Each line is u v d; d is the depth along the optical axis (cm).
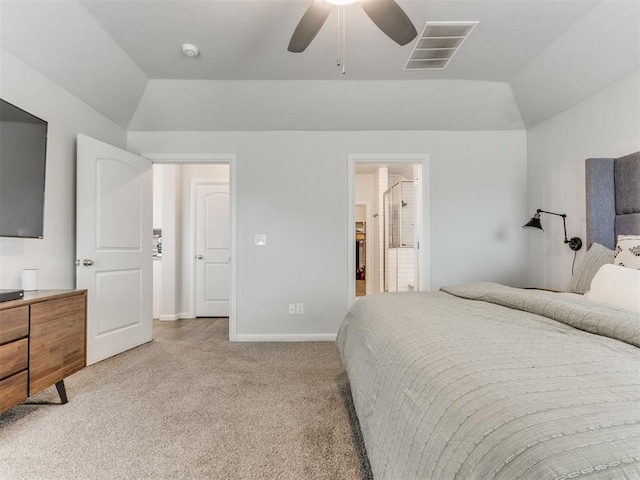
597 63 223
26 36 196
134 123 319
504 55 251
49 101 227
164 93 298
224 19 213
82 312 198
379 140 330
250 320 324
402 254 516
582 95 250
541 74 264
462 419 65
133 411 179
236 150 328
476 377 73
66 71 231
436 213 329
